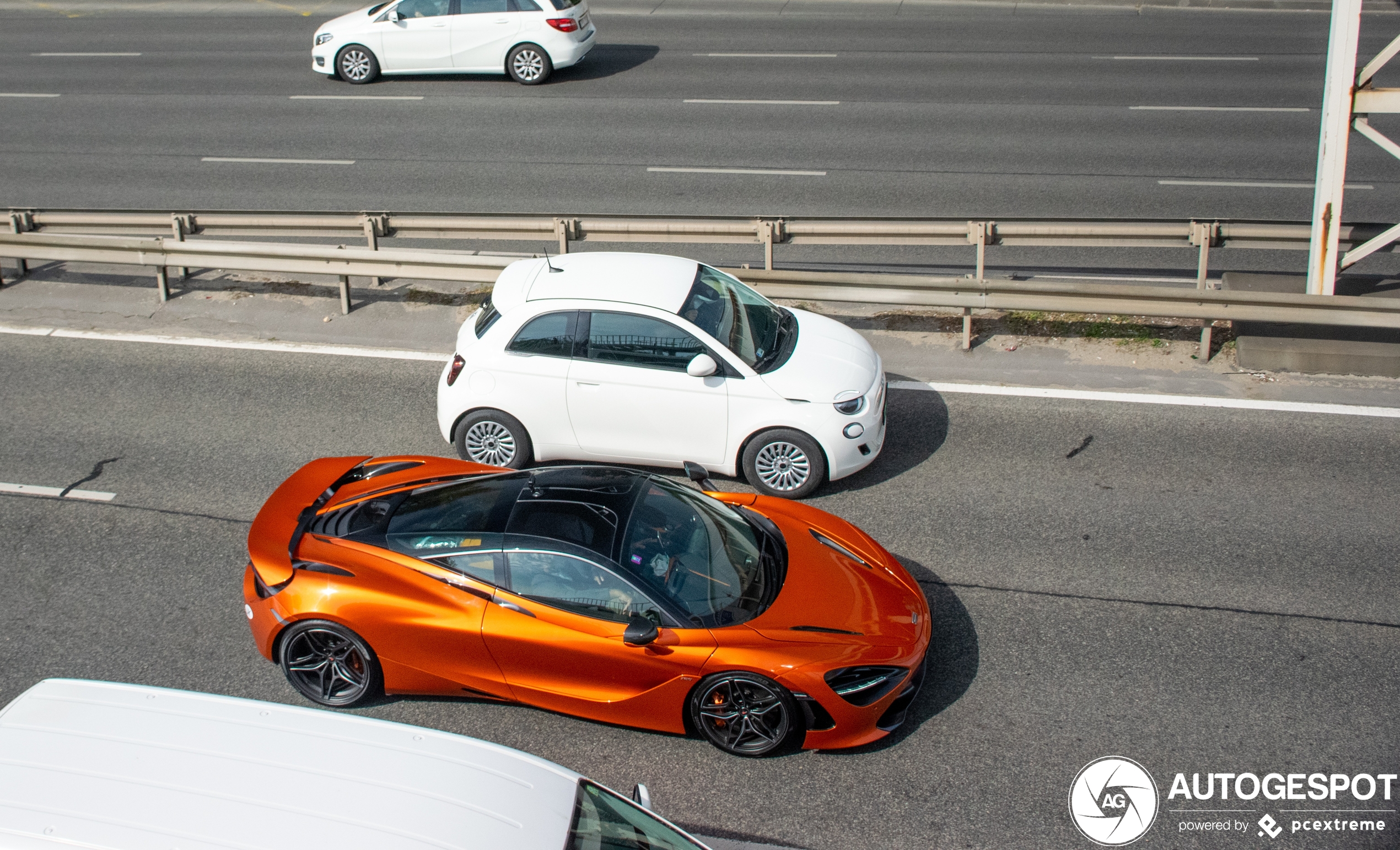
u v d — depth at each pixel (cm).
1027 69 1805
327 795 330
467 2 1723
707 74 1803
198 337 1002
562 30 1717
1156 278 1081
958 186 1298
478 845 318
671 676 512
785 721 511
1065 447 809
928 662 592
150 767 337
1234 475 763
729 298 784
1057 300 918
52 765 336
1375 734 537
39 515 721
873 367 774
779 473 744
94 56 2000
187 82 1814
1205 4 2167
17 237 1084
